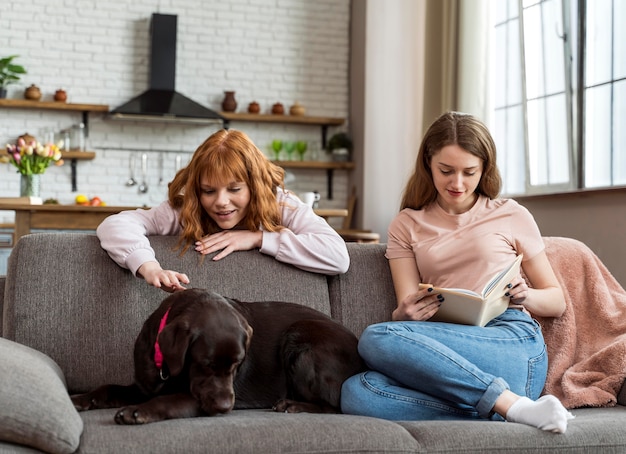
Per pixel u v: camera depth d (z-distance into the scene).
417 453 1.84
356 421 1.91
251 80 8.16
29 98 7.47
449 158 2.48
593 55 4.93
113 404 2.09
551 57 5.30
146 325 2.10
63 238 2.45
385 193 7.44
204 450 1.72
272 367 2.25
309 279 2.59
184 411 1.90
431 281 2.56
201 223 2.60
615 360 2.35
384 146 7.46
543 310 2.45
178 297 2.06
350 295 2.62
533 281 2.53
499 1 6.00
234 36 8.12
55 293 2.36
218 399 1.89
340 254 2.58
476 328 2.27
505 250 2.50
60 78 7.70
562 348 2.50
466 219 2.57
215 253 2.54
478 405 2.09
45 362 2.02
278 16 8.21
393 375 2.17
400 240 2.65
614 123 4.75
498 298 2.29
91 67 7.76
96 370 2.34
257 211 2.57
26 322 2.32
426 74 6.39
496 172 2.57
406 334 2.15
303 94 8.27
